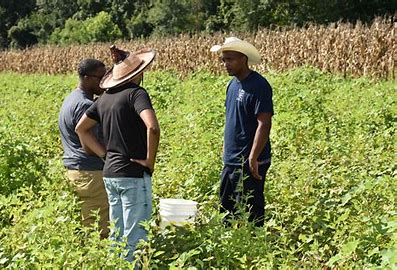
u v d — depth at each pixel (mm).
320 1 54062
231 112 6559
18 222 6352
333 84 18469
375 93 14898
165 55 31234
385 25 23312
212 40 29719
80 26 74312
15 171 8320
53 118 13422
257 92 6348
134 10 79562
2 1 88938
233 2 64062
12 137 9688
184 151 9188
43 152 10469
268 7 57000
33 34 83938
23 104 18156
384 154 8711
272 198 7129
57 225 5922
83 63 6723
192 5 70125
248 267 5469
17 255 5355
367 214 6207
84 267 5039
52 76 36406
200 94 16578
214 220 5945
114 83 5770
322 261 5617
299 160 8531
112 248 5227
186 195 7492
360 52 23031
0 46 88062
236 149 6547
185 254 5230
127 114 5699
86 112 6117
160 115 13797
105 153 6207
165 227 5867
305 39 25234
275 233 6543
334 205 6617
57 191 7250
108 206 6797
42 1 86750
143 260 5363
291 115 11055
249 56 6406
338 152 8773
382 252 5000
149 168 5699
